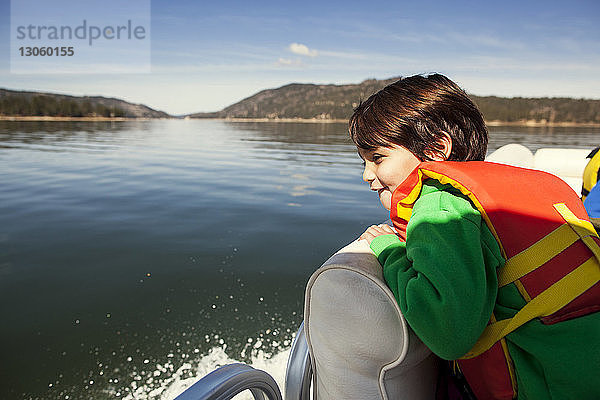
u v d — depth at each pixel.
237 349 2.80
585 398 0.66
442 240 0.69
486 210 0.75
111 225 6.09
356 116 0.95
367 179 0.98
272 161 14.96
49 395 2.39
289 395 0.94
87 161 14.32
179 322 3.17
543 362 0.68
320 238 5.49
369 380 0.76
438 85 0.91
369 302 0.71
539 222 0.74
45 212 6.96
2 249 4.98
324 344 0.77
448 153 0.90
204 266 4.35
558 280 0.70
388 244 0.83
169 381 2.48
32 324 3.17
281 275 4.11
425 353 0.78
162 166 13.26
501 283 0.73
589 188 2.08
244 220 6.45
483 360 0.74
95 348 2.84
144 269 4.28
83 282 3.95
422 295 0.64
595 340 0.66
